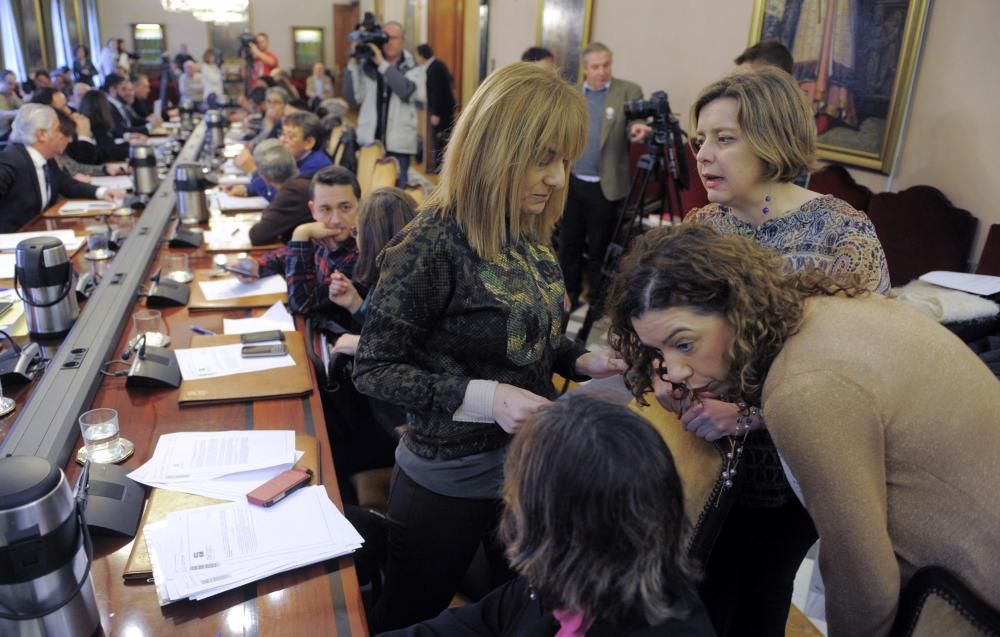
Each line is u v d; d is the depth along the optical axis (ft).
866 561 3.26
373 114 23.72
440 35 31.53
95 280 8.71
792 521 4.95
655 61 17.35
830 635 3.69
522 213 4.54
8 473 3.35
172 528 4.26
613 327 3.83
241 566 4.00
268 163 12.77
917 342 3.26
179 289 8.48
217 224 12.39
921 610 3.30
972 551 3.21
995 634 3.10
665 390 4.20
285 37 61.05
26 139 12.66
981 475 3.20
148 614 3.72
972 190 10.16
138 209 13.57
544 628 3.17
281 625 3.69
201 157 18.98
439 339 4.55
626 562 2.54
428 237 4.33
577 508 2.51
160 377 6.11
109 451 5.07
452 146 4.29
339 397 6.97
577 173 15.19
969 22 10.06
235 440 5.26
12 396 5.86
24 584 3.30
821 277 3.54
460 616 3.59
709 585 5.13
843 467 3.14
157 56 59.26
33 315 6.99
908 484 3.28
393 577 5.09
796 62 13.21
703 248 3.32
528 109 4.09
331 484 4.89
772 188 4.90
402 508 4.90
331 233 8.23
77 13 51.67
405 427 5.07
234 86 52.29
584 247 15.96
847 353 3.18
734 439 4.19
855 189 11.81
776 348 3.33
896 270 10.97
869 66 11.68
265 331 7.20
